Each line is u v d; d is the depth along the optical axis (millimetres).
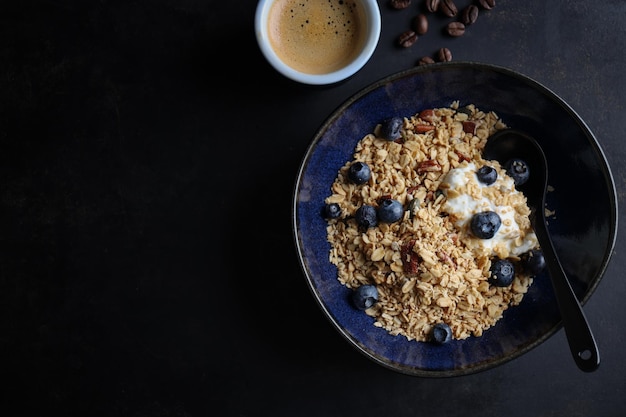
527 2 631
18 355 636
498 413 630
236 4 631
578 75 632
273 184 632
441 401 631
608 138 632
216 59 632
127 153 635
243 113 632
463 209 576
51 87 636
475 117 599
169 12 632
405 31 630
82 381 636
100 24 635
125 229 636
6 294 637
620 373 630
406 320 585
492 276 579
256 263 633
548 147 591
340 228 593
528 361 632
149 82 634
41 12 635
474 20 625
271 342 633
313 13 602
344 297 592
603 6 633
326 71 601
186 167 634
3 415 633
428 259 568
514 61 631
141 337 636
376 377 632
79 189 636
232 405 634
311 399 633
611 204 566
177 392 636
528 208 588
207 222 634
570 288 561
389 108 591
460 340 591
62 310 638
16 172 637
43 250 638
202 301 635
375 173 589
